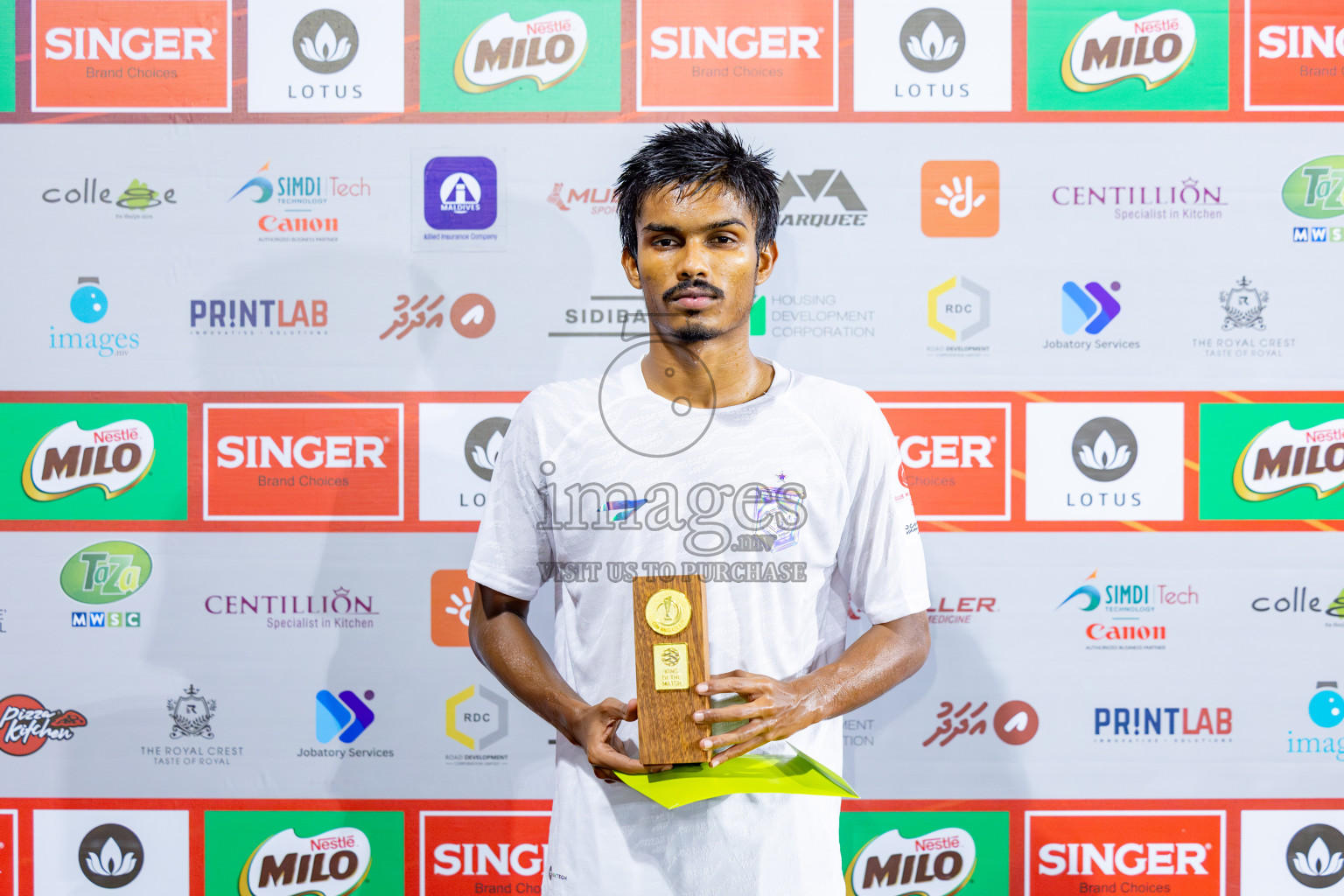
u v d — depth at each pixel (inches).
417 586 57.8
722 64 56.9
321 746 57.9
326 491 57.7
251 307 57.4
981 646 57.7
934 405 57.4
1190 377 57.4
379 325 57.4
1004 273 57.3
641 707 37.4
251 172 57.2
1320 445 57.3
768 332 57.3
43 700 57.9
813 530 41.0
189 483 57.6
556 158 57.0
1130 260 57.2
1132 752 57.7
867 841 58.0
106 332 57.4
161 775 57.9
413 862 57.9
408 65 56.9
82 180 57.2
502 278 57.2
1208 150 57.1
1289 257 57.3
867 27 56.8
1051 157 57.1
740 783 37.1
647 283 40.8
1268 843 57.8
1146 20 56.8
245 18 56.9
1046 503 57.6
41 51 57.1
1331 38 56.8
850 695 39.3
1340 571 57.5
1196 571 57.6
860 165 57.0
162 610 57.8
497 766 58.0
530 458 42.0
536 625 56.7
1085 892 57.8
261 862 57.9
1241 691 57.6
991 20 56.9
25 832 57.9
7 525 57.6
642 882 39.6
